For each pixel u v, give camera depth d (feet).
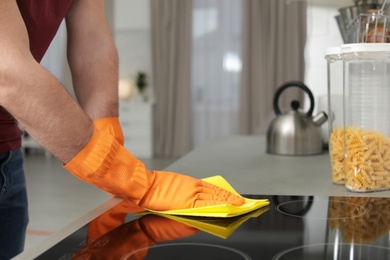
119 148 2.32
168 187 2.31
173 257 1.60
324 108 4.79
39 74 1.92
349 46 2.74
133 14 24.40
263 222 2.08
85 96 3.03
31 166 19.86
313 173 3.49
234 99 23.22
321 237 1.83
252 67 22.31
